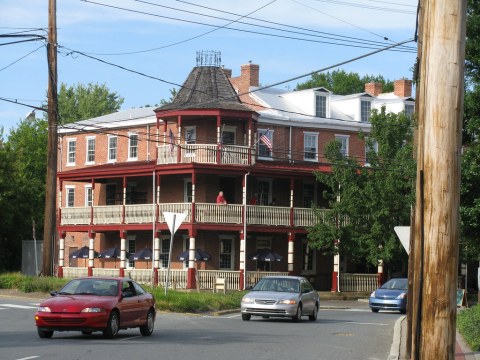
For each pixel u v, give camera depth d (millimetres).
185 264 54781
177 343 21750
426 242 10008
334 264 54688
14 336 22969
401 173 50375
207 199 54906
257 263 56219
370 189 51312
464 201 21156
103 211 55844
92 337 23016
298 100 60781
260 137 54531
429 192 10008
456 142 9984
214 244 54875
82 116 106125
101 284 23531
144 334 24141
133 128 60125
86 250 58969
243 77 62406
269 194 56844
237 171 52719
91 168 58781
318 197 58531
